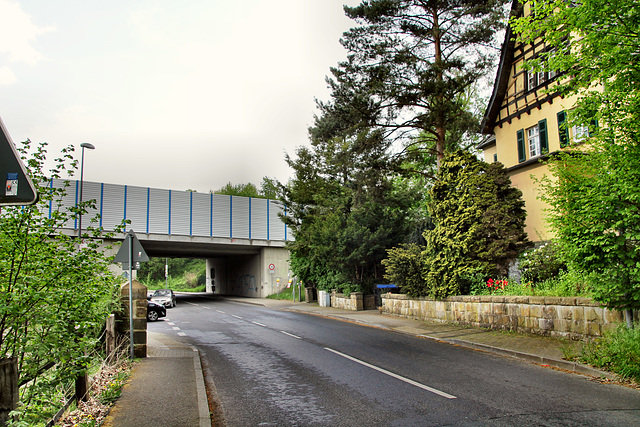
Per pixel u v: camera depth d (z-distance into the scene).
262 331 16.95
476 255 16.00
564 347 10.45
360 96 21.23
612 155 8.40
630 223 8.48
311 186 29.00
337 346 12.77
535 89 21.53
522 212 16.30
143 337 10.95
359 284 25.58
